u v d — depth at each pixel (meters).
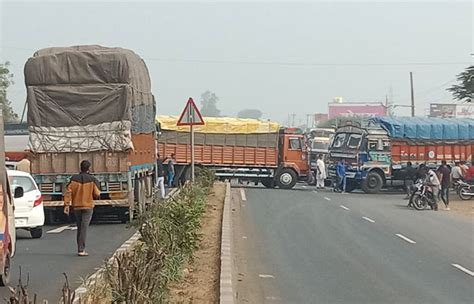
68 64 22.78
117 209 23.97
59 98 22.75
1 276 12.48
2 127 12.46
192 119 24.48
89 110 22.75
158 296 9.24
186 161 43.94
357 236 22.16
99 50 23.02
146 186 26.47
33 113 22.80
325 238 21.45
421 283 14.52
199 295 11.82
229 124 44.50
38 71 22.73
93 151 22.75
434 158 45.19
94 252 17.05
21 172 20.22
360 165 43.81
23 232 21.50
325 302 12.45
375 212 30.55
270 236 21.59
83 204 16.36
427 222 27.09
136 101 23.94
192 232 14.84
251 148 44.88
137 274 8.97
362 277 15.07
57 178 22.80
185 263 14.02
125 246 18.05
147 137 26.78
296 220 26.38
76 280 13.28
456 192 41.06
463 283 14.65
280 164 45.25
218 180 44.97
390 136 44.41
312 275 15.16
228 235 19.23
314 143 52.97
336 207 32.31
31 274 14.02
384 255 18.31
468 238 22.36
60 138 22.78
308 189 45.84
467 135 45.88
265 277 14.83
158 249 11.52
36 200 19.62
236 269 15.66
